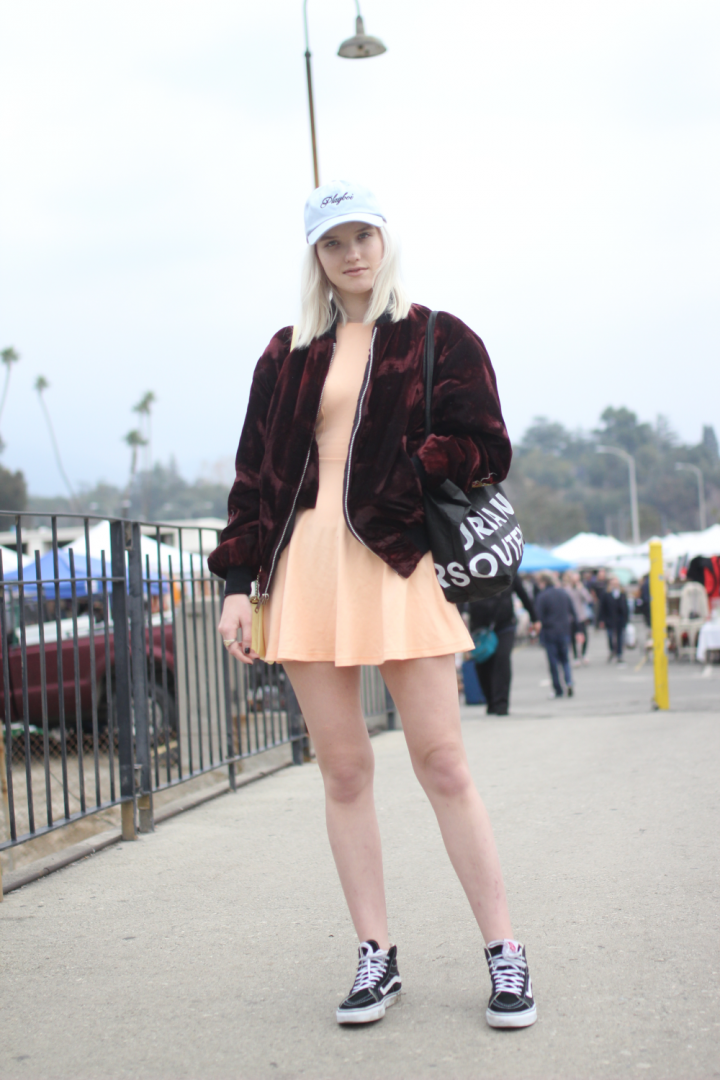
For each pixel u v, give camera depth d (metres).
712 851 3.69
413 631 2.35
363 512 2.34
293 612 2.40
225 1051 2.29
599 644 28.45
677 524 140.62
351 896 2.49
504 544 2.39
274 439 2.46
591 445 175.75
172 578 5.05
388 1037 2.30
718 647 17.14
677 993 2.43
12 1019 2.54
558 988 2.51
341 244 2.42
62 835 4.75
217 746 6.12
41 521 16.50
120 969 2.86
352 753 2.47
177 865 3.99
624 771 5.45
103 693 5.40
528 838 4.07
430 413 2.41
